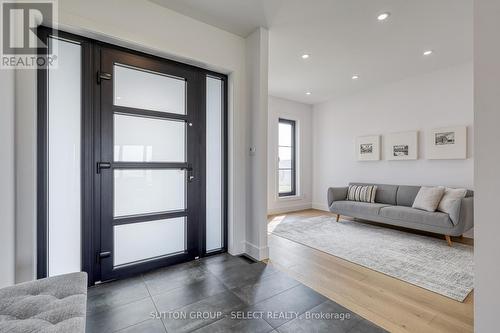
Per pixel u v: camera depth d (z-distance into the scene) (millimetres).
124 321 1627
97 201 2137
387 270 2422
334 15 2463
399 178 4355
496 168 1090
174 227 2584
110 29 2051
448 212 3158
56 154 1955
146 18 2236
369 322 1621
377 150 4633
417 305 1821
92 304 1821
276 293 1989
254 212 2785
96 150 2129
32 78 1779
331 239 3424
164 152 2508
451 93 3721
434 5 2279
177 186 2598
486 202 1121
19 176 1737
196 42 2537
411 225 3461
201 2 2268
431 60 3496
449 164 3738
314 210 5750
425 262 2609
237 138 2863
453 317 1674
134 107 2322
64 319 1010
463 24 2592
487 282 1119
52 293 1194
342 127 5352
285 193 5711
